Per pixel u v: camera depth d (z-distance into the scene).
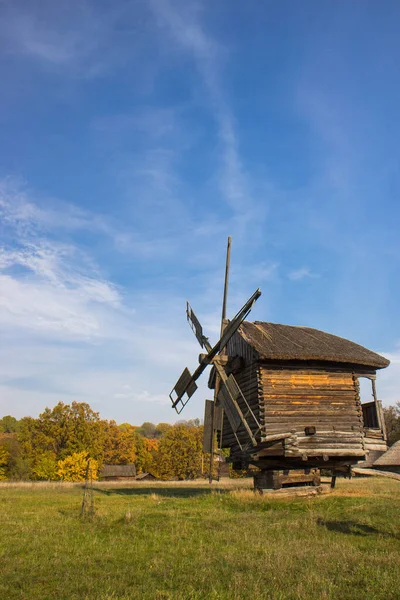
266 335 23.25
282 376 21.61
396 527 13.89
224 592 8.35
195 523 15.14
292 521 15.25
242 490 22.48
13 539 12.54
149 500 21.55
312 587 8.34
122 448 88.50
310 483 22.64
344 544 11.77
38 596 8.13
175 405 26.67
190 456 74.38
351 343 25.38
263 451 20.75
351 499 19.73
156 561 10.33
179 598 7.86
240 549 11.58
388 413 69.38
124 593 8.27
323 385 22.09
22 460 71.56
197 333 25.55
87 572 9.55
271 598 7.91
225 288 23.83
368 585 8.47
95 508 17.98
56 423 78.31
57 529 13.92
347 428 21.88
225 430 24.72
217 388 22.77
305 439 21.02
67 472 63.69
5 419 164.00
